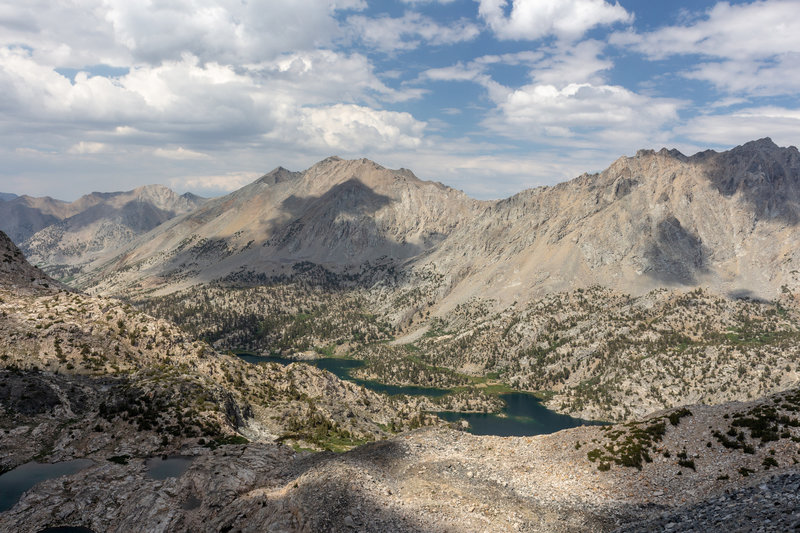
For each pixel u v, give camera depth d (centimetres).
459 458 7169
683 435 6256
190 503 7256
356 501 5547
